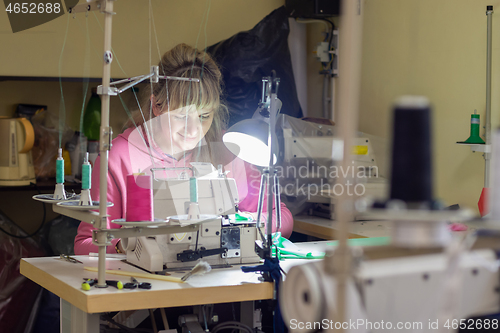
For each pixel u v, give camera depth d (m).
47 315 2.61
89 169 1.44
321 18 3.20
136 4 2.97
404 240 0.60
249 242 1.69
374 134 2.95
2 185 2.63
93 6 1.35
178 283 1.41
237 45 2.85
